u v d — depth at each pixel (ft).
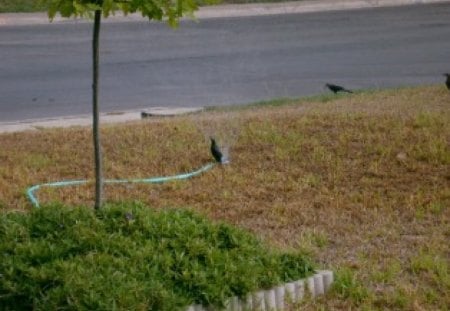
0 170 45.96
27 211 36.91
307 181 43.52
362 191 42.24
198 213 35.65
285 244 35.70
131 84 76.48
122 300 26.76
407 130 49.96
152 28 103.65
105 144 50.60
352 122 52.06
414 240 36.32
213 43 94.89
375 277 32.60
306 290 30.76
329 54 89.10
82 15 30.53
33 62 85.87
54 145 51.11
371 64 84.07
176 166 46.65
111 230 31.09
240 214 39.58
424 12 115.75
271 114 56.44
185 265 29.07
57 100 71.15
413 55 88.22
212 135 51.19
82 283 27.22
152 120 58.44
